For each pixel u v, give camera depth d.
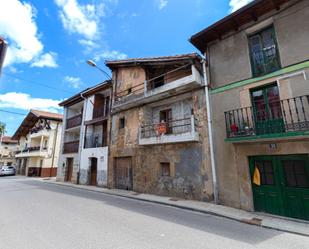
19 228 5.10
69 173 18.92
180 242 4.39
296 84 6.91
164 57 11.02
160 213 6.98
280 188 6.85
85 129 17.11
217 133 8.73
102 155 14.70
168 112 11.88
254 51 8.42
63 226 5.28
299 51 7.02
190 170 9.41
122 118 13.77
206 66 9.82
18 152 34.19
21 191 11.96
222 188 8.16
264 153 7.24
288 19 7.48
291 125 6.73
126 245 4.14
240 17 8.44
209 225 5.73
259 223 5.88
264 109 7.67
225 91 8.80
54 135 26.94
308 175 6.36
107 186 13.56
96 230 5.01
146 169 11.41
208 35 9.48
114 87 14.89
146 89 11.62
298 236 4.99
